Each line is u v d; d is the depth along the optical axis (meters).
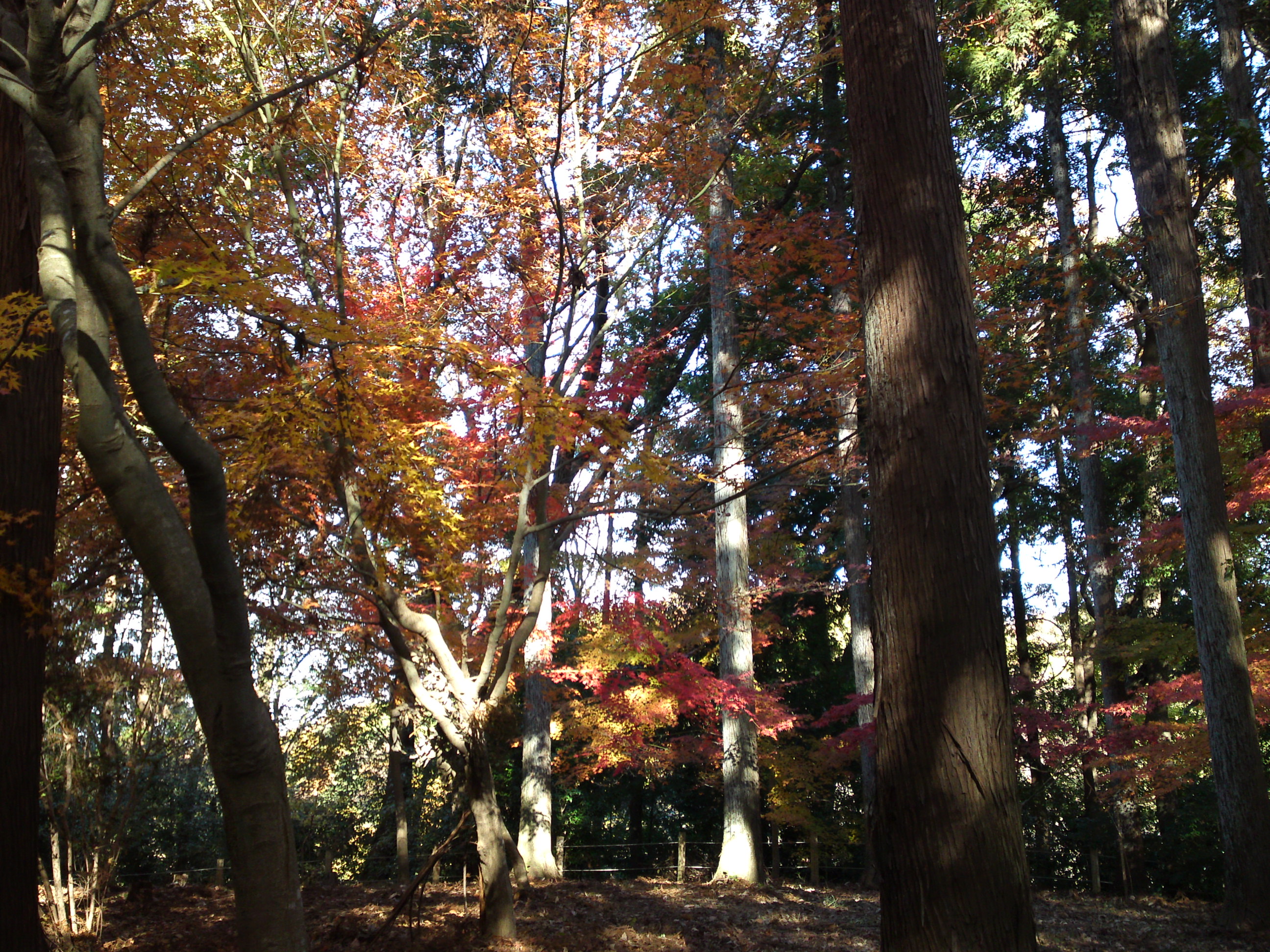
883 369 4.57
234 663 4.07
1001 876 3.95
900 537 4.36
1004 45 15.43
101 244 3.92
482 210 8.58
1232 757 10.68
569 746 17.11
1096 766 13.94
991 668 4.18
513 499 8.59
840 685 22.91
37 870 6.16
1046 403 11.38
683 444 9.98
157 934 8.91
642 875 18.67
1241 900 10.52
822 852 20.39
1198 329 11.37
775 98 9.02
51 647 7.54
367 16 8.27
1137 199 11.82
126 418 4.31
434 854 8.23
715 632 16.80
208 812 14.42
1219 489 11.11
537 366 9.23
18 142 6.52
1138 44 11.75
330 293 8.47
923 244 4.57
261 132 7.93
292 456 6.54
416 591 8.64
